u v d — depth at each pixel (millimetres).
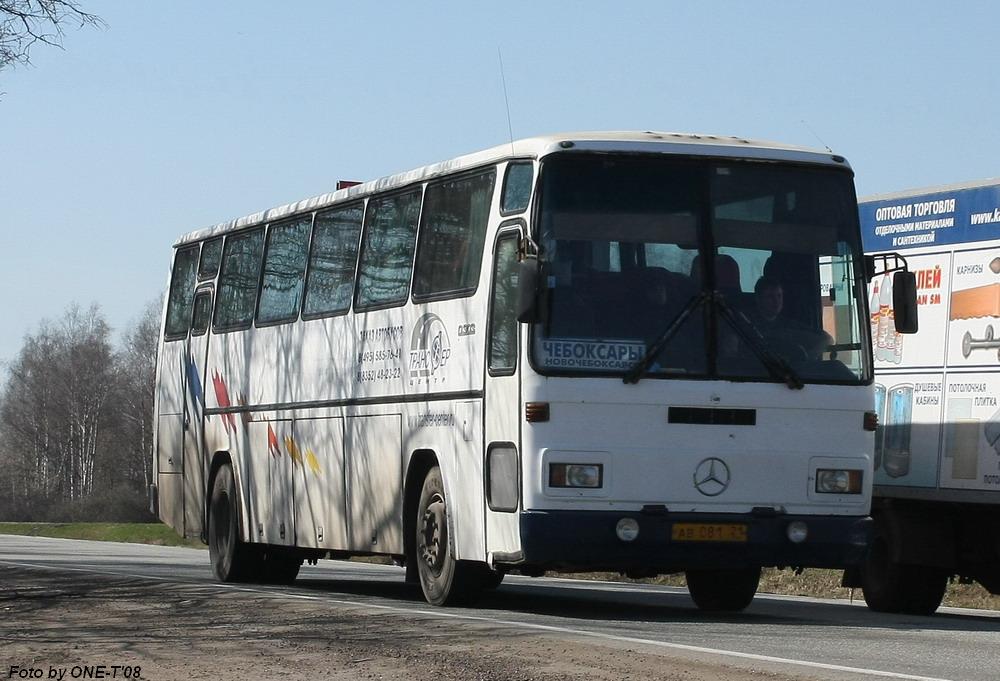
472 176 17969
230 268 25484
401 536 19000
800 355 16375
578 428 15797
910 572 20953
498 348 16625
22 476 136625
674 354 16047
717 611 19062
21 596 19516
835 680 11164
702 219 16359
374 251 20516
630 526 15750
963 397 19812
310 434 21859
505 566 16750
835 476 16344
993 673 11953
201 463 25984
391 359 19531
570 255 16047
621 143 16359
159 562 34094
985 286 19609
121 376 140625
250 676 11781
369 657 12570
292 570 24750
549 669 11719
